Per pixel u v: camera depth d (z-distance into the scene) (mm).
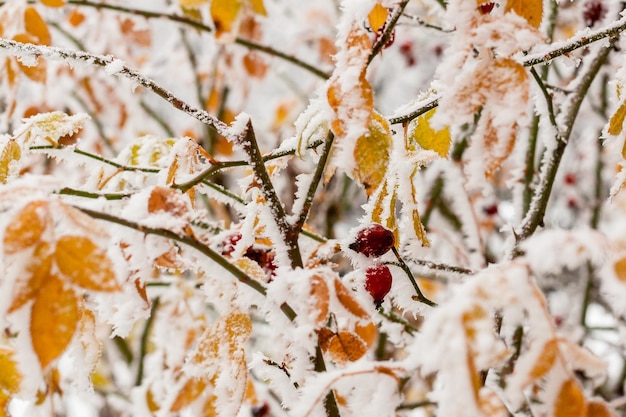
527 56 490
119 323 465
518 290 398
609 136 484
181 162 496
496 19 429
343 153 451
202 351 478
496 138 431
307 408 417
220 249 502
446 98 431
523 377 396
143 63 1159
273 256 499
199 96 1037
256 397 610
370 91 442
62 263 408
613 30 487
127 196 485
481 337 391
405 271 507
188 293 663
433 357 391
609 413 414
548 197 557
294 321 457
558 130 566
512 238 560
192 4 692
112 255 464
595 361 397
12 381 476
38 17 636
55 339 405
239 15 647
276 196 477
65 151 538
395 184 498
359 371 422
